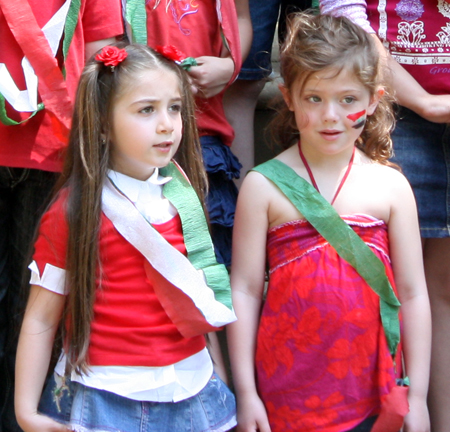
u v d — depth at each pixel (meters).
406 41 2.60
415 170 2.66
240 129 3.09
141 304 2.02
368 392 2.20
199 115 2.63
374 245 2.25
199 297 2.05
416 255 2.32
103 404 1.99
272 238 2.28
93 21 2.35
